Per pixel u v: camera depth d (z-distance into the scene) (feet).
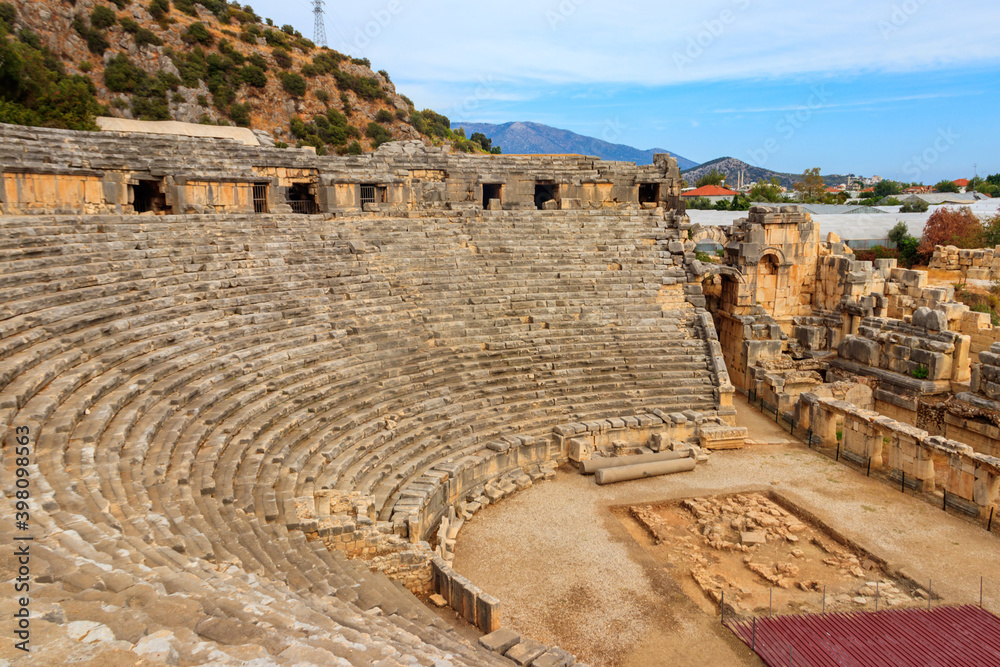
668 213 119.34
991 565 60.49
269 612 26.43
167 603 23.18
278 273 82.07
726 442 89.86
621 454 84.58
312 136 245.24
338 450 63.41
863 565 61.52
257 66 257.34
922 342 102.53
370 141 260.62
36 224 67.10
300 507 50.44
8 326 49.67
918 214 216.33
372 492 62.13
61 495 33.45
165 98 228.02
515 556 61.62
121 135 88.58
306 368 71.15
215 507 43.19
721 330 127.34
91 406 47.09
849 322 126.31
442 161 115.34
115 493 37.29
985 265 166.71
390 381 77.30
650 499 74.33
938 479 82.53
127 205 87.30
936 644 48.49
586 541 64.44
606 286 104.94
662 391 93.86
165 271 71.46
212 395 57.77
